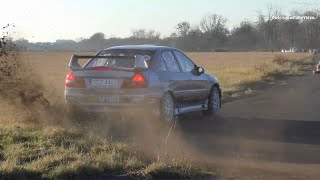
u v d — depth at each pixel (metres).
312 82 25.34
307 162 7.22
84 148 7.27
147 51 10.55
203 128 10.27
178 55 11.30
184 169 6.38
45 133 8.07
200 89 11.63
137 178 6.14
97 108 9.85
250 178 6.30
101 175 6.17
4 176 5.91
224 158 7.41
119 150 7.11
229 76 27.20
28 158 6.74
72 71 10.12
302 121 11.36
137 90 9.64
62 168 6.12
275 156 7.60
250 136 9.34
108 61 10.60
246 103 15.11
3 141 7.64
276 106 14.36
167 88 10.25
